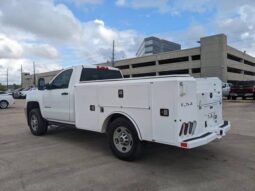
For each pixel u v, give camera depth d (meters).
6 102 19.80
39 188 4.30
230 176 4.76
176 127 4.67
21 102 27.84
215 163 5.48
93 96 6.13
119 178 4.70
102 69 7.59
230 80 67.69
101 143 7.31
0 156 6.11
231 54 68.56
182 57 70.81
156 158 5.82
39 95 8.30
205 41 64.88
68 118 7.15
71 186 4.37
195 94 5.00
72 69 7.21
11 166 5.38
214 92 5.79
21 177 4.78
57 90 7.48
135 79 5.32
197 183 4.46
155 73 76.44
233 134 8.24
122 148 5.69
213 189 4.22
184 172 4.98
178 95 4.65
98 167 5.28
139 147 5.41
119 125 5.59
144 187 4.31
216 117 5.91
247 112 14.22
